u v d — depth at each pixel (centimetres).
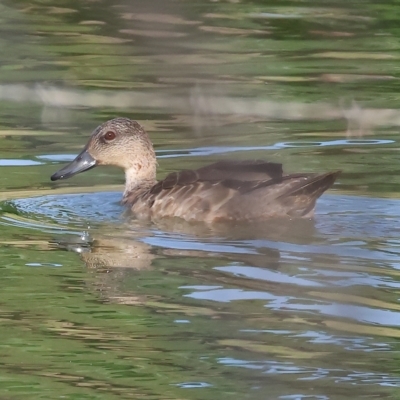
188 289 1291
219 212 1582
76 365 1088
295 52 2695
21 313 1220
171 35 2841
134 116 2236
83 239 1512
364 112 2214
